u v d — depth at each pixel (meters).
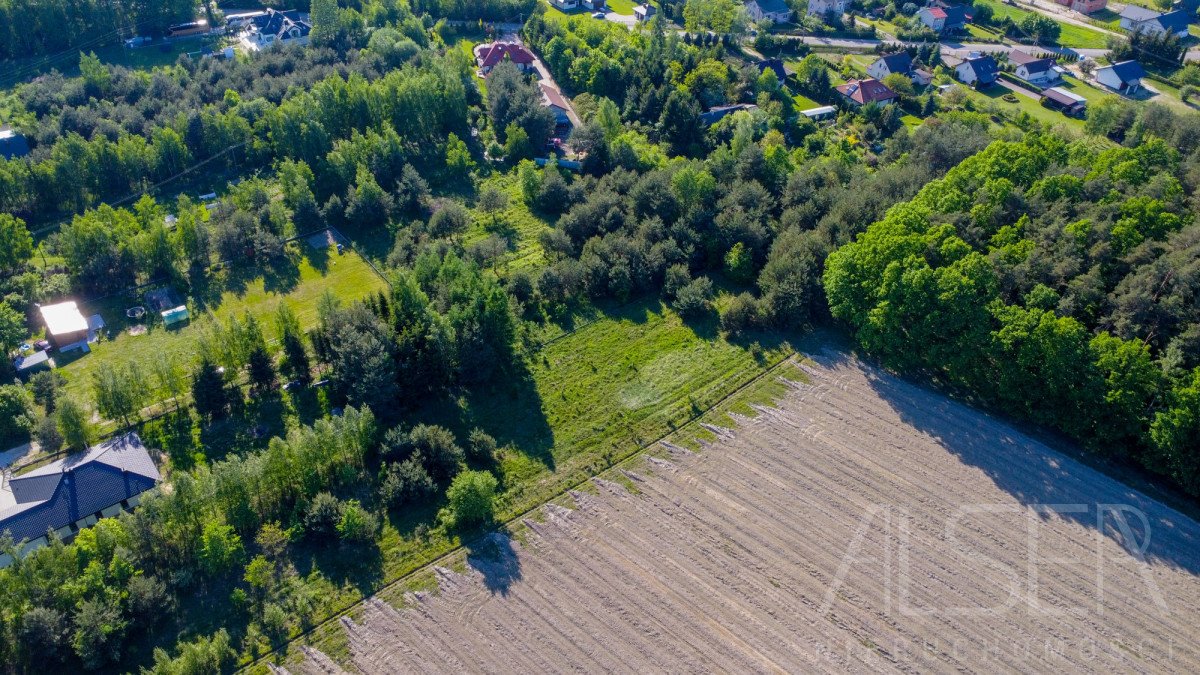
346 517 69.00
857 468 78.81
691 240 105.12
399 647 62.94
